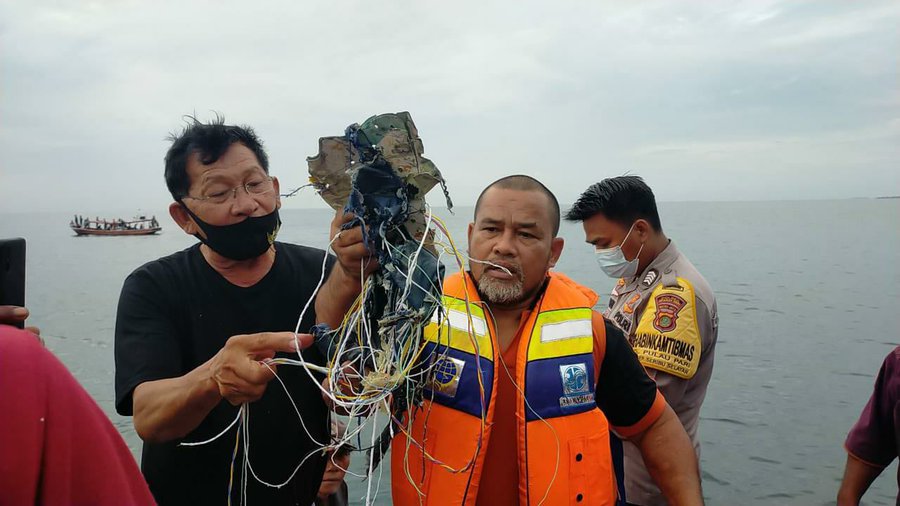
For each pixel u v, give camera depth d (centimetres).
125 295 195
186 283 203
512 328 221
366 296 162
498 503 205
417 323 161
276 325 206
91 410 102
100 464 100
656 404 221
